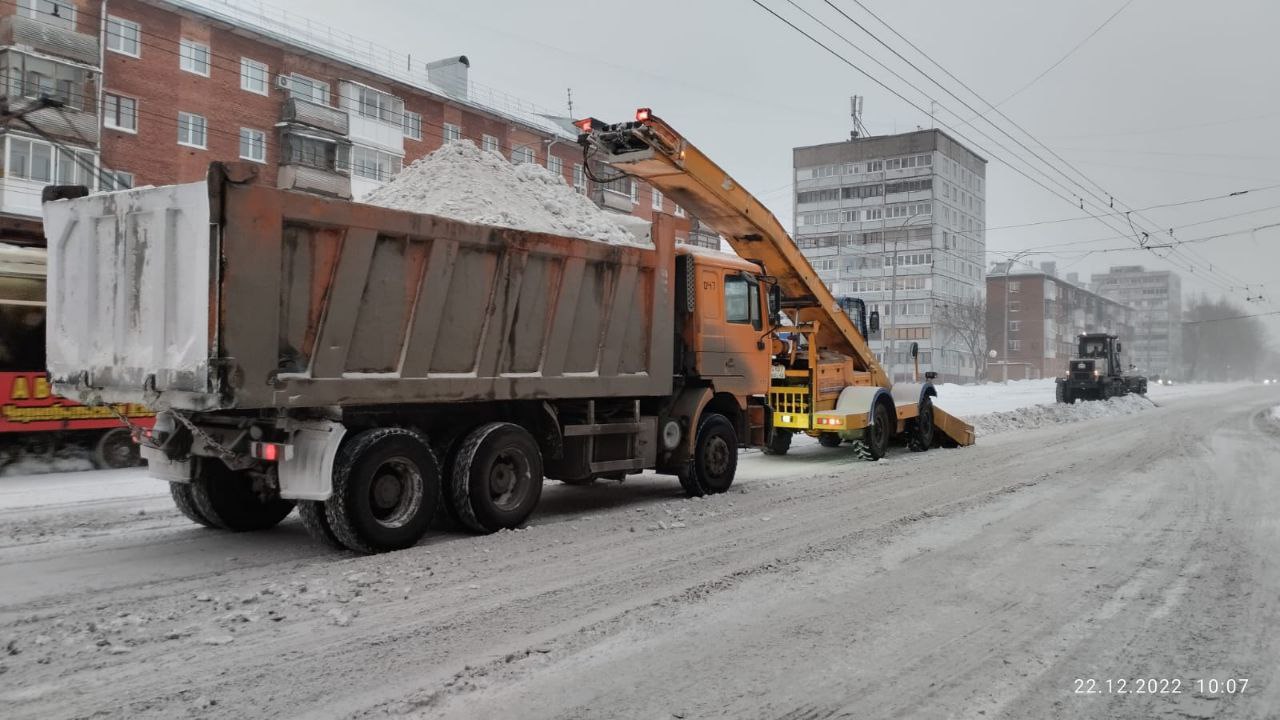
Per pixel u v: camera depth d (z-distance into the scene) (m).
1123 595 5.18
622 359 8.41
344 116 35.81
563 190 8.98
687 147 9.86
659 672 3.88
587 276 7.97
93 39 28.00
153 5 30.31
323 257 5.93
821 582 5.49
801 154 89.06
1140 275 154.62
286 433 6.10
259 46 33.84
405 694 3.60
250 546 6.69
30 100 25.95
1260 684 3.78
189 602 5.00
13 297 10.45
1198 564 5.99
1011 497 9.13
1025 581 5.52
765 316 10.59
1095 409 25.72
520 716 3.39
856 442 13.16
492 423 7.27
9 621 4.62
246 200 5.45
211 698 3.55
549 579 5.56
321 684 3.72
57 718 3.35
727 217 11.02
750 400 10.58
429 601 5.03
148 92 30.20
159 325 5.69
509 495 7.34
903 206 83.31
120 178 29.38
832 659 4.06
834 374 13.22
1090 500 8.91
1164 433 18.08
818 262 87.69
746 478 11.02
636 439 8.62
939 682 3.78
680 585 5.41
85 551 6.45
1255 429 19.20
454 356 6.87
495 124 44.12
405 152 39.69
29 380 10.55
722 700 3.57
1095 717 3.42
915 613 4.81
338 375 6.05
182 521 7.76
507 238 7.12
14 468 10.62
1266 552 6.38
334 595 5.12
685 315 9.39
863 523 7.61
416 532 6.53
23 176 26.48
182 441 6.54
